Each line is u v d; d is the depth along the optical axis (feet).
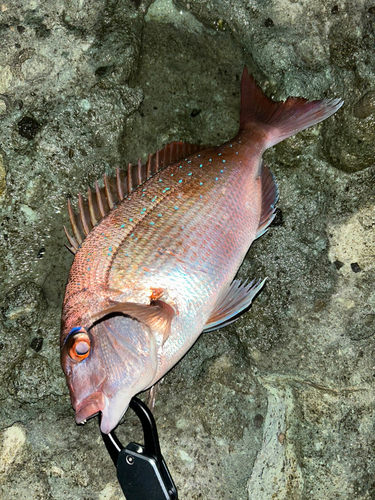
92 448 1.54
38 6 1.66
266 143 1.65
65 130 1.64
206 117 1.80
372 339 1.66
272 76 1.74
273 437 1.63
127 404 1.40
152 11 1.79
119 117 1.68
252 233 1.58
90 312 1.37
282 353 1.64
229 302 1.55
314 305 1.65
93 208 1.56
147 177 1.60
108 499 1.52
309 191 1.70
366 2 1.74
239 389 1.61
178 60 1.81
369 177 1.70
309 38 1.74
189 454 1.55
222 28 1.81
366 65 1.72
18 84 1.64
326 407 1.63
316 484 1.61
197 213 1.47
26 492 1.51
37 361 1.56
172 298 1.41
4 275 1.62
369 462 1.62
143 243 1.41
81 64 1.67
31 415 1.56
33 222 1.64
